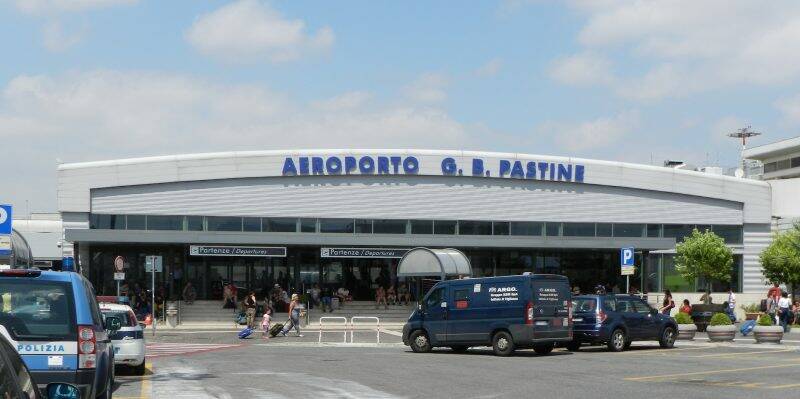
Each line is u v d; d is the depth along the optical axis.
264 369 21.17
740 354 26.55
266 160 49.62
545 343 25.81
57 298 10.64
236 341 35.50
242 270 49.31
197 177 49.06
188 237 45.72
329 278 50.00
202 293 48.84
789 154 80.25
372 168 50.34
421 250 41.59
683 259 51.94
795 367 21.75
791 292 51.59
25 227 54.22
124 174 48.50
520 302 25.66
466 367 21.62
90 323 10.68
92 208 48.38
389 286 50.38
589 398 15.24
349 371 20.52
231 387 16.84
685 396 15.56
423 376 19.20
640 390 16.48
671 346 29.67
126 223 48.56
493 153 51.44
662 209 53.50
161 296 47.44
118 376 19.20
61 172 48.16
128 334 19.06
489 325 26.09
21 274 10.66
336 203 50.22
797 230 51.88
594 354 26.66
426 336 27.64
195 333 40.41
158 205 48.81
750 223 54.38
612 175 52.81
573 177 52.22
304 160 49.81
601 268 52.44
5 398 5.27
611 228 52.81
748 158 84.62
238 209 49.34
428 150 50.84
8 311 10.46
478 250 51.41
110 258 48.78
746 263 54.28
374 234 49.16
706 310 40.34
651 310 29.20
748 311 51.03
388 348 31.31
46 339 10.42
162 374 19.80
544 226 52.03
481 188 51.50
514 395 15.66
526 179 51.88
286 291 49.50
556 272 52.03
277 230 49.72
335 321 47.72
